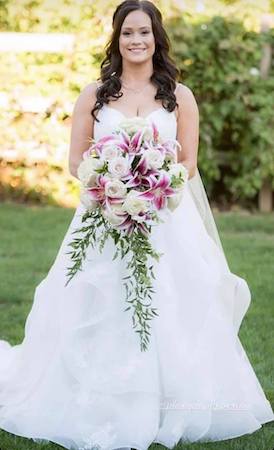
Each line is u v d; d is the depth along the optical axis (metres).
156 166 4.07
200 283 4.48
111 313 4.36
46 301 4.62
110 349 4.33
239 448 4.38
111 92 4.52
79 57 10.36
